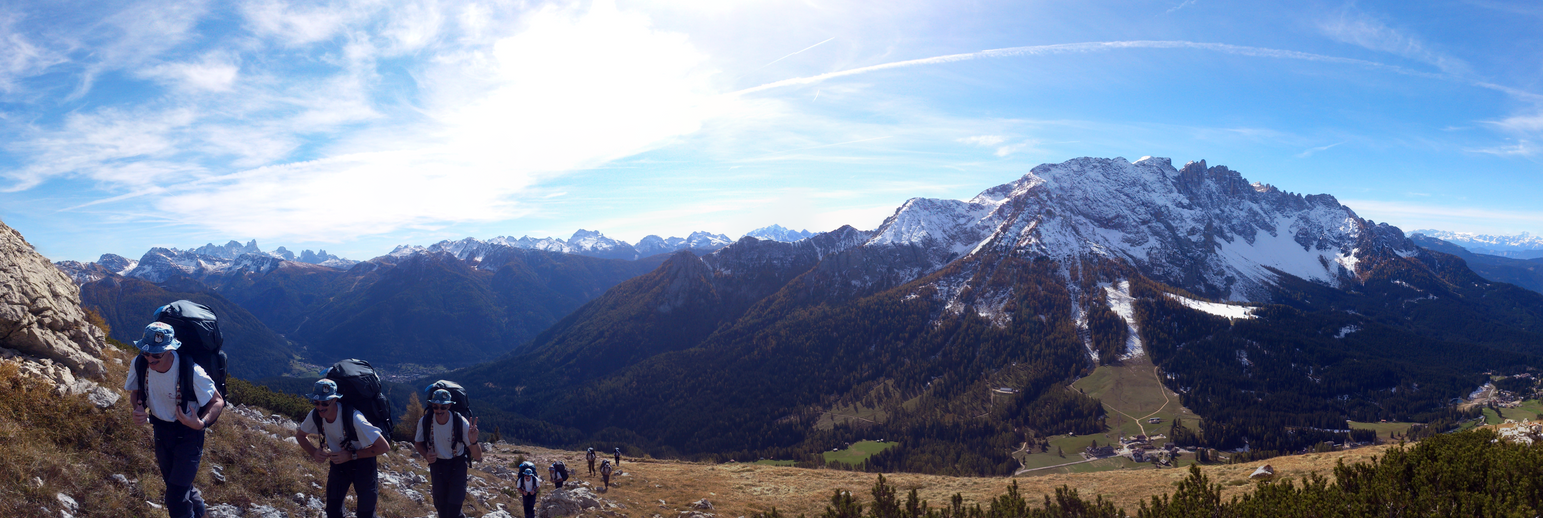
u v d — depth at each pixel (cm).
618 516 4081
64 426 1537
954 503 3106
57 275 2442
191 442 1028
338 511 1140
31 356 1936
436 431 1269
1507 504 1474
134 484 1489
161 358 983
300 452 2258
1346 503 1625
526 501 2486
